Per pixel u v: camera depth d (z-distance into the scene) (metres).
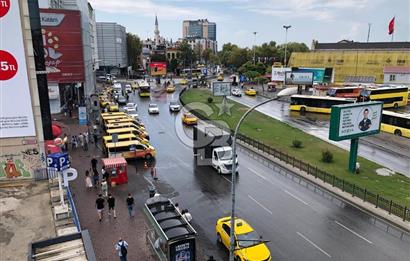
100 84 113.56
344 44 135.50
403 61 95.81
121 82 118.75
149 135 45.34
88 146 39.31
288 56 152.75
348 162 34.16
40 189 19.91
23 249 13.94
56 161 17.31
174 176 30.45
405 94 70.25
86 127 47.28
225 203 24.98
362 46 131.25
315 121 55.16
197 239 20.17
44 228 15.55
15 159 21.20
